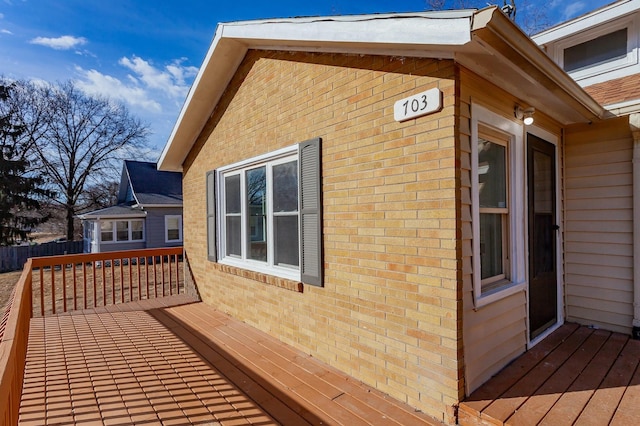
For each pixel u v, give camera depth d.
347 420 2.42
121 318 5.09
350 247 3.06
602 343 3.40
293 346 3.79
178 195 17.97
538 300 3.51
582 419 2.13
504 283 3.07
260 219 4.48
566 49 5.62
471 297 2.48
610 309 3.81
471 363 2.46
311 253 3.46
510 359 2.96
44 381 3.12
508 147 3.13
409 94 2.58
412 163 2.55
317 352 3.46
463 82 2.42
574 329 3.82
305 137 3.56
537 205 3.54
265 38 3.60
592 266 3.95
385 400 2.67
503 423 2.10
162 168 6.85
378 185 2.80
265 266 4.36
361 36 2.61
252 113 4.45
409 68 2.58
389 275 2.72
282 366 3.32
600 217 3.90
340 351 3.19
